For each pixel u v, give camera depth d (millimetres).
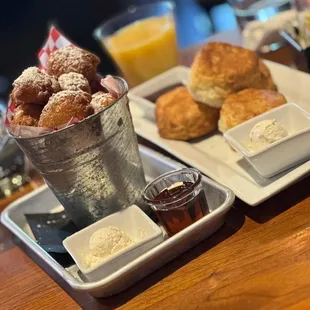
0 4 2920
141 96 1369
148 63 1609
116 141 949
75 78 958
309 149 961
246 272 843
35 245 1010
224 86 1146
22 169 1340
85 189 962
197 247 927
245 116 1082
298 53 1332
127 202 1011
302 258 826
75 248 929
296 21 1400
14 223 1104
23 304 947
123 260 875
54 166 931
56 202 1176
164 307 836
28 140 902
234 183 989
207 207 969
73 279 877
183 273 886
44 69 1094
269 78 1213
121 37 1675
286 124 1036
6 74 3059
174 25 1642
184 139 1191
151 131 1262
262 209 960
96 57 1032
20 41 3035
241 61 1160
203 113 1178
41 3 2979
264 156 945
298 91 1215
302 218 907
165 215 939
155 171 1153
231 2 1585
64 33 3068
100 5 3051
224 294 818
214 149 1141
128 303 866
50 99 918
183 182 964
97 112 899
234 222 955
